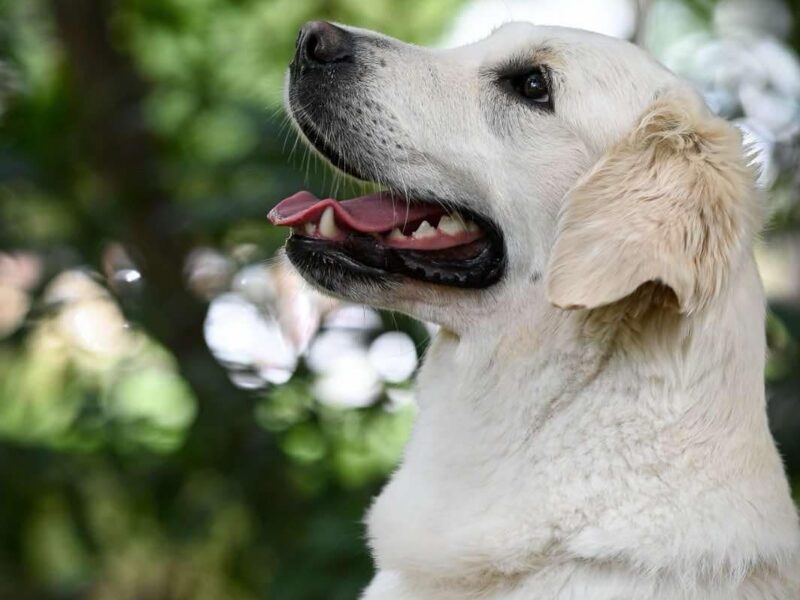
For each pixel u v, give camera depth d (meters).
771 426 7.97
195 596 9.81
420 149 5.59
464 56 5.73
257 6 11.18
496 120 5.52
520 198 5.41
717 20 9.48
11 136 10.49
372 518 5.51
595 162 5.35
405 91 5.63
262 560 9.18
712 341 4.94
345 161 5.73
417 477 5.39
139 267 9.65
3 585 10.25
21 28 10.50
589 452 5.01
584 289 4.78
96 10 10.51
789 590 4.90
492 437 5.22
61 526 10.07
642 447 4.95
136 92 10.45
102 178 10.16
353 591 7.94
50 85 10.82
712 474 4.89
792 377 8.02
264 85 10.59
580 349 5.08
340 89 5.68
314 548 8.16
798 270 8.85
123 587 10.17
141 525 10.02
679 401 4.93
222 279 9.28
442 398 5.47
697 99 5.20
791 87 8.53
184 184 9.86
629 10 8.99
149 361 9.70
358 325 8.55
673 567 4.80
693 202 4.90
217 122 10.54
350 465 8.94
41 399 9.95
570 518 4.98
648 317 4.98
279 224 5.54
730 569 4.79
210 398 8.74
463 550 5.09
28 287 9.05
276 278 8.73
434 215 5.73
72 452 9.58
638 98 5.34
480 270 5.41
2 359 9.69
